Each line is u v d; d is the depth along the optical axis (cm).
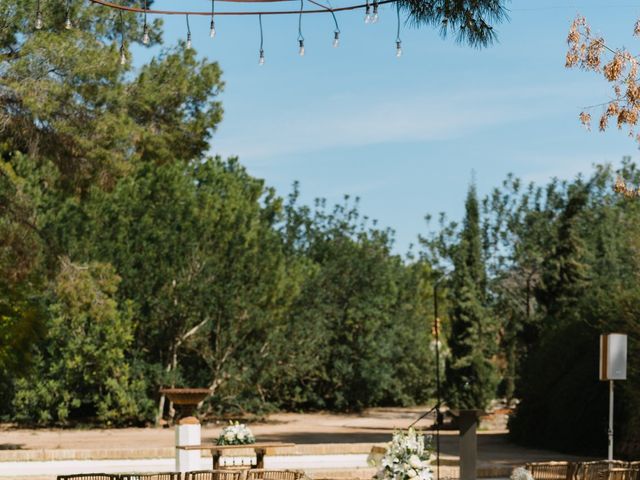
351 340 4159
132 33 2434
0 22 2098
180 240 3344
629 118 1245
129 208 3347
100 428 3203
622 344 1580
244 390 3553
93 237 3253
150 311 3306
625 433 2209
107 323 3139
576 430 2392
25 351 2305
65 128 2097
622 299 2206
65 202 3228
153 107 2584
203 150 2802
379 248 4444
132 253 3328
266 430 3155
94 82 2138
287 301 3562
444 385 3469
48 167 2280
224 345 3409
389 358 4281
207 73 2667
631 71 1242
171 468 1964
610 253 3481
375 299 4197
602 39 1243
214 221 3425
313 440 2723
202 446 1617
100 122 2147
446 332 4750
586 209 4078
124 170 2220
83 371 3158
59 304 3094
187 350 3512
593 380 2378
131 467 1983
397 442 1058
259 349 3519
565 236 3156
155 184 3406
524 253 4284
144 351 3366
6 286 2266
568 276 3106
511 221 4391
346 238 4494
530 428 2583
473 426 1253
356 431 3100
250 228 3516
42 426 3234
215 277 3384
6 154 3231
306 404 4209
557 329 2614
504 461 2139
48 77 2112
